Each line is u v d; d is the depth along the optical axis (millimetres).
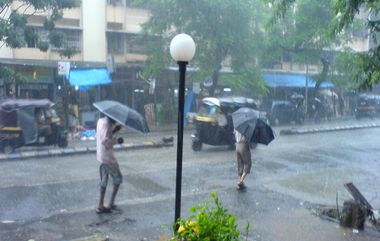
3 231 7133
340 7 8305
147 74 25109
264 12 24484
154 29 24312
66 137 16562
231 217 3783
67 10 24141
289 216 8320
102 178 8234
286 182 11508
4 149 14859
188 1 23406
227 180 11422
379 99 37094
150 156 14992
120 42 26188
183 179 11422
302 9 27094
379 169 13906
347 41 28984
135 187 10414
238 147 10344
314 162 14758
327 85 34312
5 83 21625
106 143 8102
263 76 29297
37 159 14258
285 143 19484
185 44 6379
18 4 21656
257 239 6957
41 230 7234
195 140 16328
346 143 20016
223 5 22938
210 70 24109
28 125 15086
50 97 22969
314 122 31312
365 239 7051
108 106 8141
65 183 10695
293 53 28531
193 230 3779
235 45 24156
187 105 27000
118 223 7688
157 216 8148
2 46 21031
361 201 8086
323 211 8617
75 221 7754
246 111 10414
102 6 25344
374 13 9328
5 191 9805
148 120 26375
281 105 28688
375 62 8125
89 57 25031
